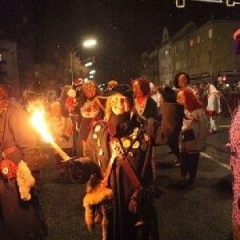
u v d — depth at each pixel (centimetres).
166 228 545
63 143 838
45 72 4097
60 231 541
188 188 730
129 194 343
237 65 5031
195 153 727
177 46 6462
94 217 348
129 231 344
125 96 347
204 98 1895
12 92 427
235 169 293
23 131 372
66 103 930
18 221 373
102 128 356
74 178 349
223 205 629
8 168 366
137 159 343
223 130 1617
